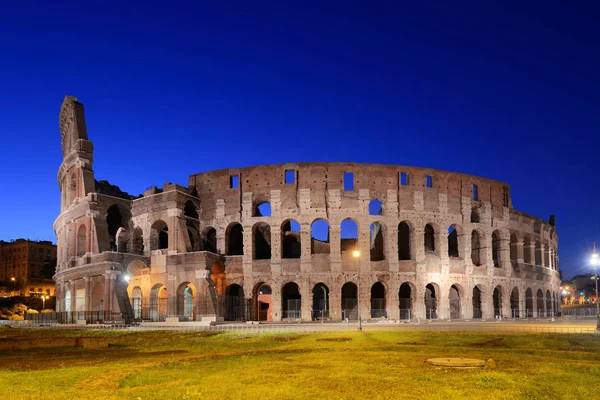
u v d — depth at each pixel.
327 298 99.25
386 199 94.69
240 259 93.50
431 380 26.62
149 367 32.94
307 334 56.59
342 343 46.22
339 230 92.19
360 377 27.58
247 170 96.62
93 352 44.53
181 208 94.56
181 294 90.06
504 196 109.38
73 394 24.67
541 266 118.62
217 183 98.12
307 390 24.62
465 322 79.38
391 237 93.50
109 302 87.88
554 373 28.44
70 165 107.25
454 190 100.81
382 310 92.81
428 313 98.81
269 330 63.44
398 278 92.62
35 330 76.00
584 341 46.25
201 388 25.44
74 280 98.94
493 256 109.38
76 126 106.06
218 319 84.44
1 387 26.48
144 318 90.00
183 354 41.56
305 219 92.75
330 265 91.06
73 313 89.81
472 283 100.06
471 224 101.94
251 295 92.06
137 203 99.88
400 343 45.84
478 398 22.92
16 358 39.97
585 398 23.16
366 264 91.75
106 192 128.50
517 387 24.89
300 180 94.06
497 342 46.09
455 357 34.84
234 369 31.31
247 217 94.69
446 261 97.25
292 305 97.12
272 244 92.94
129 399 23.45
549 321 85.25
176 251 91.44
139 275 94.38
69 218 104.44
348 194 93.56
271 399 23.09
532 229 117.38
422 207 96.50
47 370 32.28
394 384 25.73
